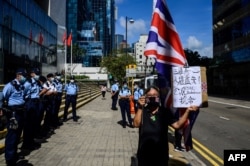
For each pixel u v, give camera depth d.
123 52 66.12
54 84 12.52
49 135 12.12
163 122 4.74
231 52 60.78
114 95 23.27
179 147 9.83
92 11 167.00
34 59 31.61
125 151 9.38
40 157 8.54
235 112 22.62
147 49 5.79
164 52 5.79
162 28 5.84
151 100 4.73
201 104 4.82
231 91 51.75
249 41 52.22
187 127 5.23
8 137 7.33
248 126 15.55
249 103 32.12
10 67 23.84
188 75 4.84
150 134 4.64
